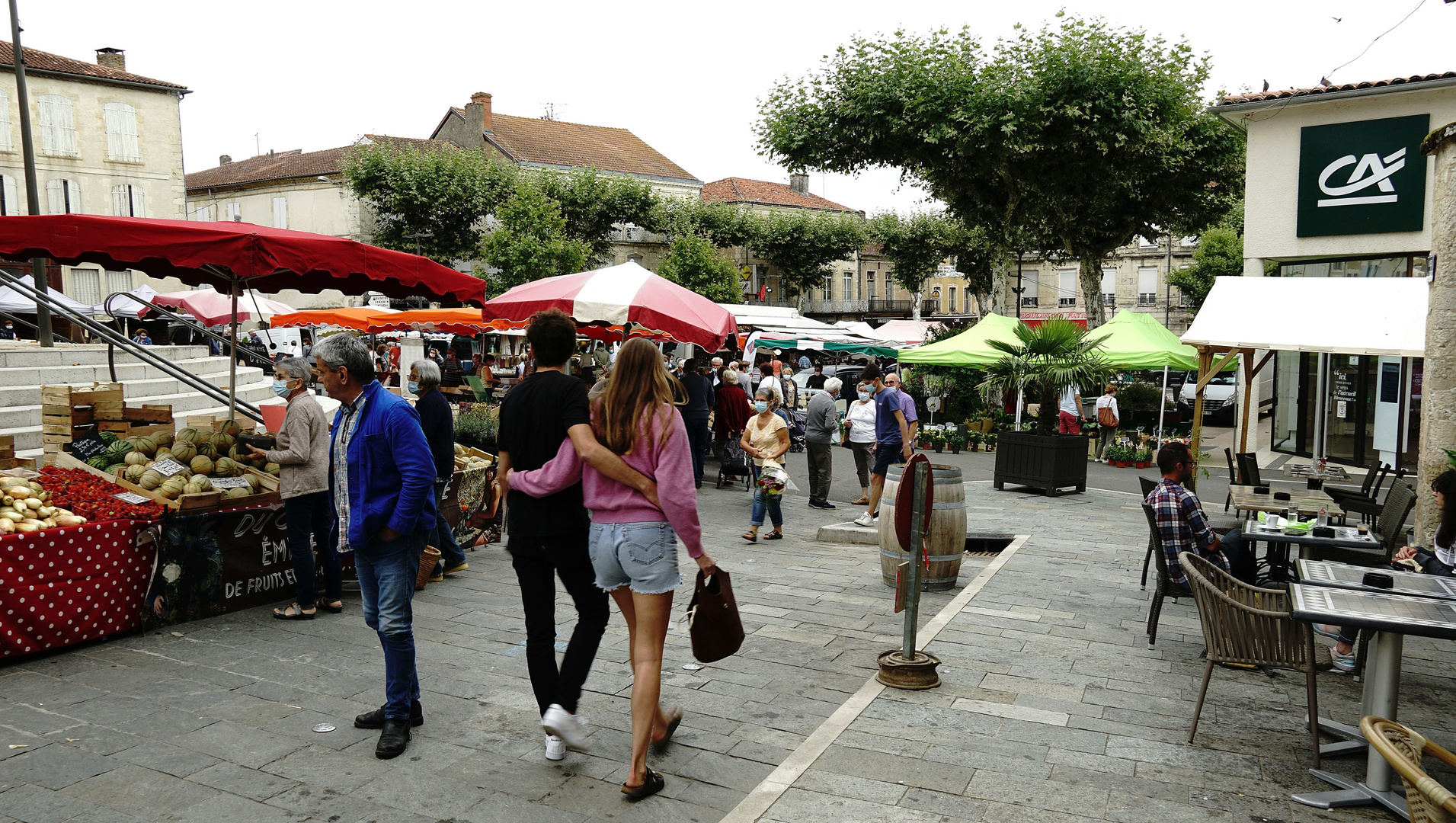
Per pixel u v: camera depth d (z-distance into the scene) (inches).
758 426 391.5
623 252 1951.3
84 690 183.9
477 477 342.0
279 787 144.1
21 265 758.5
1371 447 621.0
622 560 142.9
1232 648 169.0
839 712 181.8
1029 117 880.3
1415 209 564.7
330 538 243.8
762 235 1930.4
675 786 149.5
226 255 233.0
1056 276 2190.0
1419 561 217.5
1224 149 979.3
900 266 2039.9
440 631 233.1
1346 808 145.6
